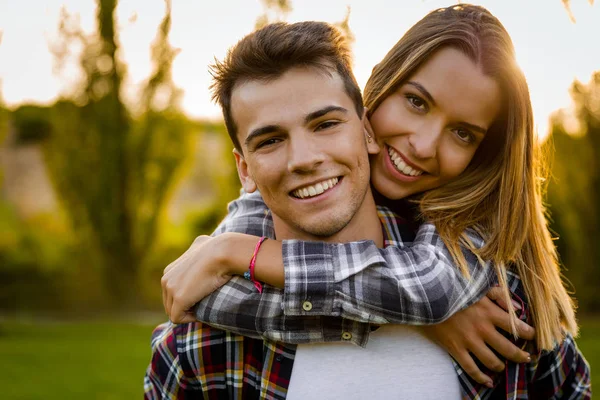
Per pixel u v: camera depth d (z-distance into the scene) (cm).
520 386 163
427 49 170
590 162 1077
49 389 611
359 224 160
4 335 987
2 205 1469
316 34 153
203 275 155
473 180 178
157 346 170
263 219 178
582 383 182
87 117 1394
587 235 1123
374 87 181
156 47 1368
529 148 175
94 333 1014
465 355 157
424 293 146
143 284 1433
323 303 146
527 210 171
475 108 168
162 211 1434
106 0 1355
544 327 165
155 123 1395
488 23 173
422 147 169
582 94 1006
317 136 148
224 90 158
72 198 1409
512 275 172
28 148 1559
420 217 178
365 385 153
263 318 151
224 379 159
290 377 154
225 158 1375
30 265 1408
